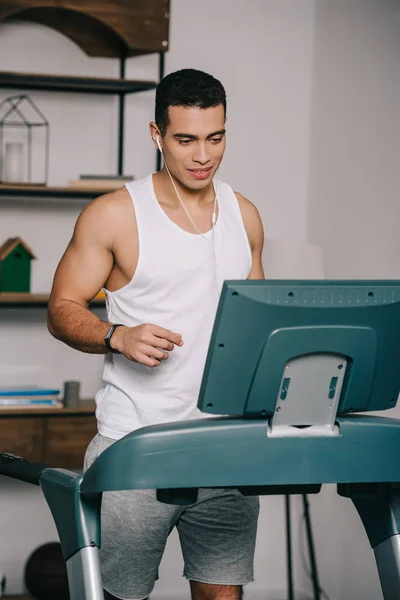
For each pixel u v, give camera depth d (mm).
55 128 3861
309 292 1457
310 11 4055
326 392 1537
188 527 2168
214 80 1997
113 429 2094
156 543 2117
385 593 1785
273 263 3568
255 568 4086
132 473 1477
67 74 3836
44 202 3875
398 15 3684
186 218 2111
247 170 4043
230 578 2152
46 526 3961
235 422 1508
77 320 1989
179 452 1480
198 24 3957
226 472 1498
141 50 3646
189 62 3961
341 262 3893
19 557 3947
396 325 1518
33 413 3570
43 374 3920
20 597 3848
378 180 3682
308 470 1528
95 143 3902
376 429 1552
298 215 4102
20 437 3568
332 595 3891
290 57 4051
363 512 1813
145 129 3947
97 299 3643
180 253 2084
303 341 1478
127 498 2066
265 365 1475
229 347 1455
